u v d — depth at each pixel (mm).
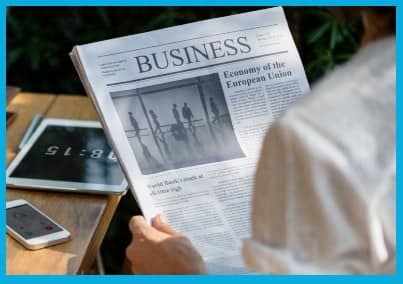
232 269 1009
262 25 1091
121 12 2031
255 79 1079
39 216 1101
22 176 1187
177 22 1952
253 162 1066
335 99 716
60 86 2082
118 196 1161
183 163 1061
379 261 737
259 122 1075
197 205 1052
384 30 791
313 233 708
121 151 1050
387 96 725
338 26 1795
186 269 953
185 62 1068
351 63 764
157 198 1049
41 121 1372
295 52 1089
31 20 2031
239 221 1046
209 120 1070
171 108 1062
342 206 697
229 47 1079
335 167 686
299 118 700
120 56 1058
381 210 749
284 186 702
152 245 972
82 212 1119
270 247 727
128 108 1054
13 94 1394
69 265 1017
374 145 704
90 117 1391
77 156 1241
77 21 2039
